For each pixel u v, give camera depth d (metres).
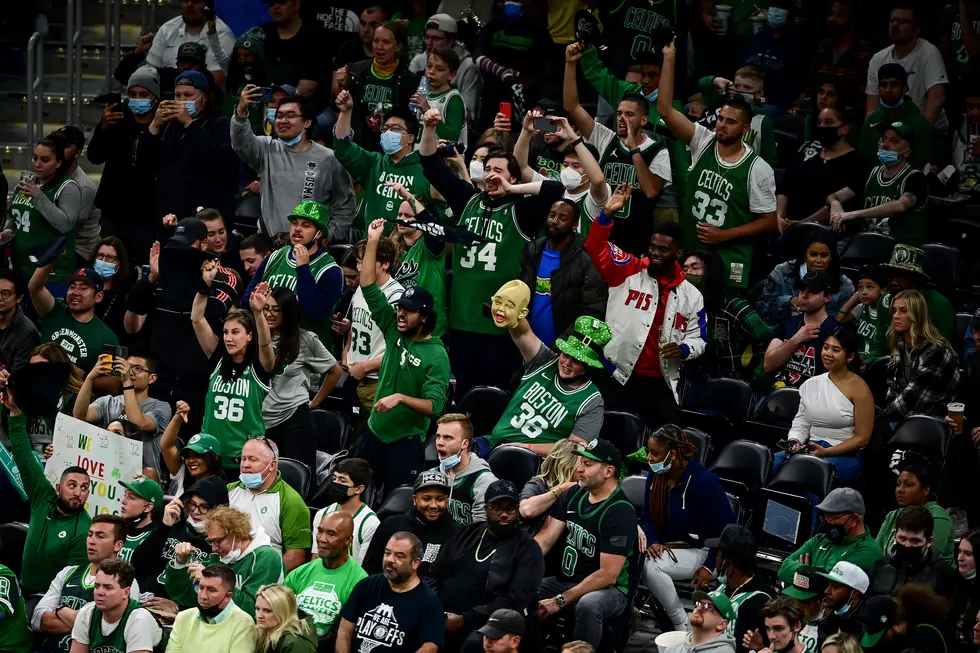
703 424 42.34
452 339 43.28
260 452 36.16
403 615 32.62
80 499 37.31
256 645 32.06
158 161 49.62
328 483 39.00
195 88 48.69
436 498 34.59
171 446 39.81
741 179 45.28
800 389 40.94
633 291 40.91
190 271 41.94
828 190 49.41
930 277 47.69
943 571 32.72
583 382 39.25
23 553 37.72
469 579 33.88
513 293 39.28
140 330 45.75
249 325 39.62
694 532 36.12
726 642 31.72
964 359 44.09
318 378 44.34
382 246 41.41
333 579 34.16
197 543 35.50
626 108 45.94
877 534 37.69
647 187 45.47
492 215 42.31
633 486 37.88
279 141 47.75
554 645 35.12
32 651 35.84
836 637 29.67
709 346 43.62
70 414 42.59
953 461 39.09
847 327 41.66
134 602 33.75
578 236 42.00
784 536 37.28
